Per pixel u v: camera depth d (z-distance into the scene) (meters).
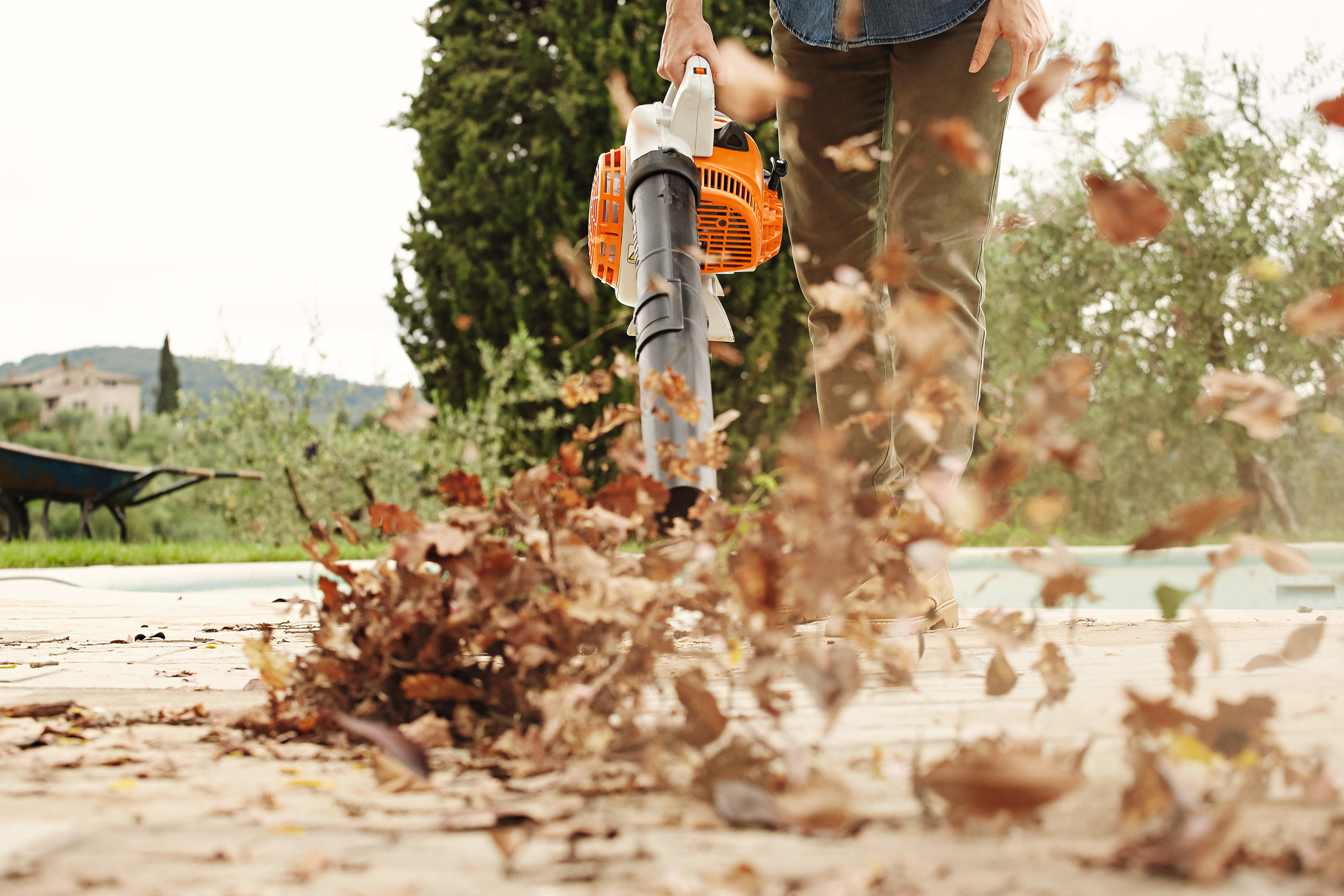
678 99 1.60
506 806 0.64
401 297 9.64
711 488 1.08
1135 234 0.66
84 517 6.30
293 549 5.91
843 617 0.88
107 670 1.44
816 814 0.56
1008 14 1.71
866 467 0.81
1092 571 0.72
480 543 0.90
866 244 2.04
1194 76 8.44
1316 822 0.57
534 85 9.49
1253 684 1.00
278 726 0.91
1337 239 8.23
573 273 1.12
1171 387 8.47
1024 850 0.54
